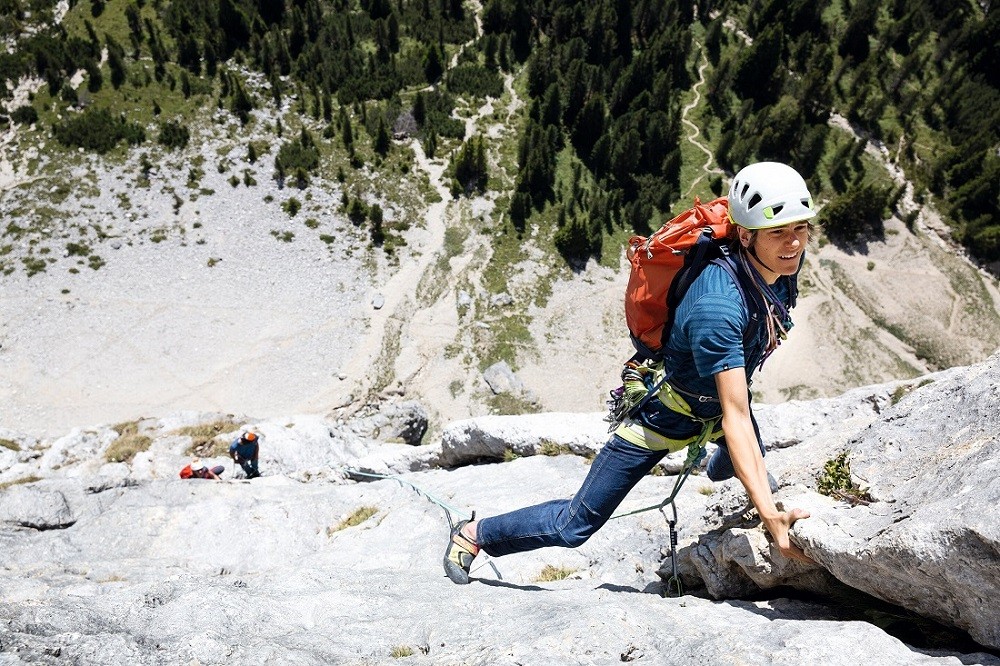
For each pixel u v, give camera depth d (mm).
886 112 105688
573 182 84312
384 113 88000
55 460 25062
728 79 101062
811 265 84562
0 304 66312
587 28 103688
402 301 71688
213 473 16953
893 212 90062
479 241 77688
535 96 94500
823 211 88250
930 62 114625
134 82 85062
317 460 22750
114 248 71562
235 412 61562
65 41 86625
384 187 81000
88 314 66625
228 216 75562
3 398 60406
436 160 84562
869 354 77625
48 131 80062
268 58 90250
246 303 69375
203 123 82938
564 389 67000
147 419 27125
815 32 114625
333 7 102438
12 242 70812
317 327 68438
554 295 74188
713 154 94625
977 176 93125
